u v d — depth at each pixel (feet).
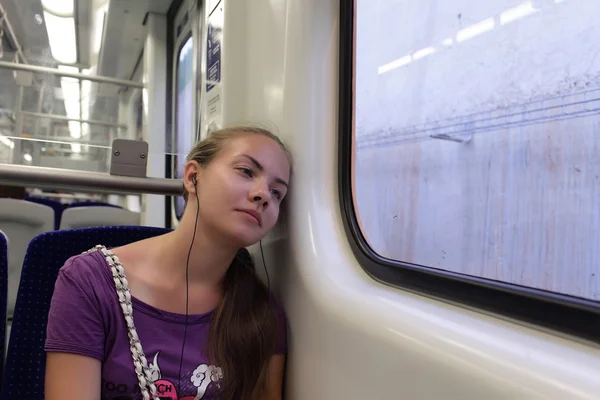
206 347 2.92
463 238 5.18
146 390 2.63
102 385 2.65
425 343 2.09
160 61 6.34
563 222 4.14
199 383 2.81
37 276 3.71
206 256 2.98
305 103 3.41
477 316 2.27
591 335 1.85
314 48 3.43
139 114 6.27
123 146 4.32
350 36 3.48
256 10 4.17
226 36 4.37
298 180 3.37
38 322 3.67
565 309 1.95
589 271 3.90
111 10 6.21
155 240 3.04
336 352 2.73
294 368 3.25
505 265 4.66
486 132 4.91
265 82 3.93
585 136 3.92
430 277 2.66
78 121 6.43
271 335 3.20
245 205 2.84
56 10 6.16
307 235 3.25
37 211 8.71
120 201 12.87
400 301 2.61
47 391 2.55
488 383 1.75
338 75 3.51
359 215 3.49
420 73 5.67
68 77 6.36
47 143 4.64
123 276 2.75
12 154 4.53
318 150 3.42
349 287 2.95
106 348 2.67
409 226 5.67
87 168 4.66
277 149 3.11
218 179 2.88
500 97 4.73
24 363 3.59
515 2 4.58
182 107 6.12
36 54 6.26
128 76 6.46
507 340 1.95
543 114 4.29
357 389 2.51
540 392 1.59
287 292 3.39
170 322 2.83
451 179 5.24
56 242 3.81
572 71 4.03
